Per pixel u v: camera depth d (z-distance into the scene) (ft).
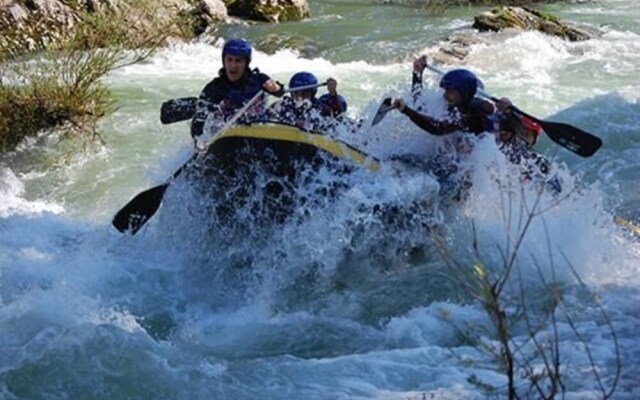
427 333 32.58
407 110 39.29
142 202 39.81
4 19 80.07
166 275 38.60
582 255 38.24
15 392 27.58
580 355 29.32
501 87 69.77
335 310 35.70
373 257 38.68
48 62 66.90
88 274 38.06
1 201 47.70
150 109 64.03
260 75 42.24
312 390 28.07
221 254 39.50
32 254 40.37
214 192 39.19
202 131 41.63
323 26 94.38
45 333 31.30
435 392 27.37
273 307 36.35
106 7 83.46
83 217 46.24
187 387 28.09
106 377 28.32
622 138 53.31
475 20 89.81
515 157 41.68
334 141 38.86
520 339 31.04
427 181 39.09
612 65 76.74
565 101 65.62
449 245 39.50
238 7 96.84
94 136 57.52
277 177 38.01
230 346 32.89
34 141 56.65
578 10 102.94
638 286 35.94
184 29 87.45
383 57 80.59
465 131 40.81
